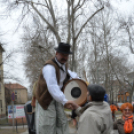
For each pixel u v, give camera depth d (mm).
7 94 20281
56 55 2773
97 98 2525
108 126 2469
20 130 9953
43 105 2715
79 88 2861
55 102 2844
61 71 2791
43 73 2701
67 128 2906
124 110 3922
